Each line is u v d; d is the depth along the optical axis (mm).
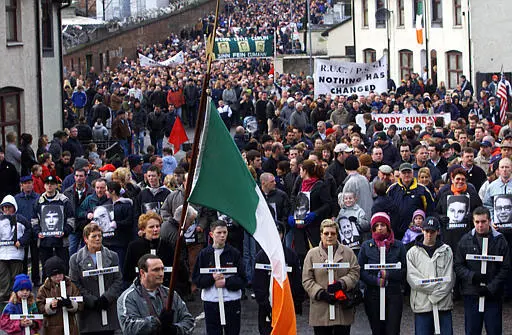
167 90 50000
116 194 18656
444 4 57656
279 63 71312
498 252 14898
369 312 15016
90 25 78125
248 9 109000
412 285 14711
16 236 18703
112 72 68062
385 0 62562
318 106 36562
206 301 14695
